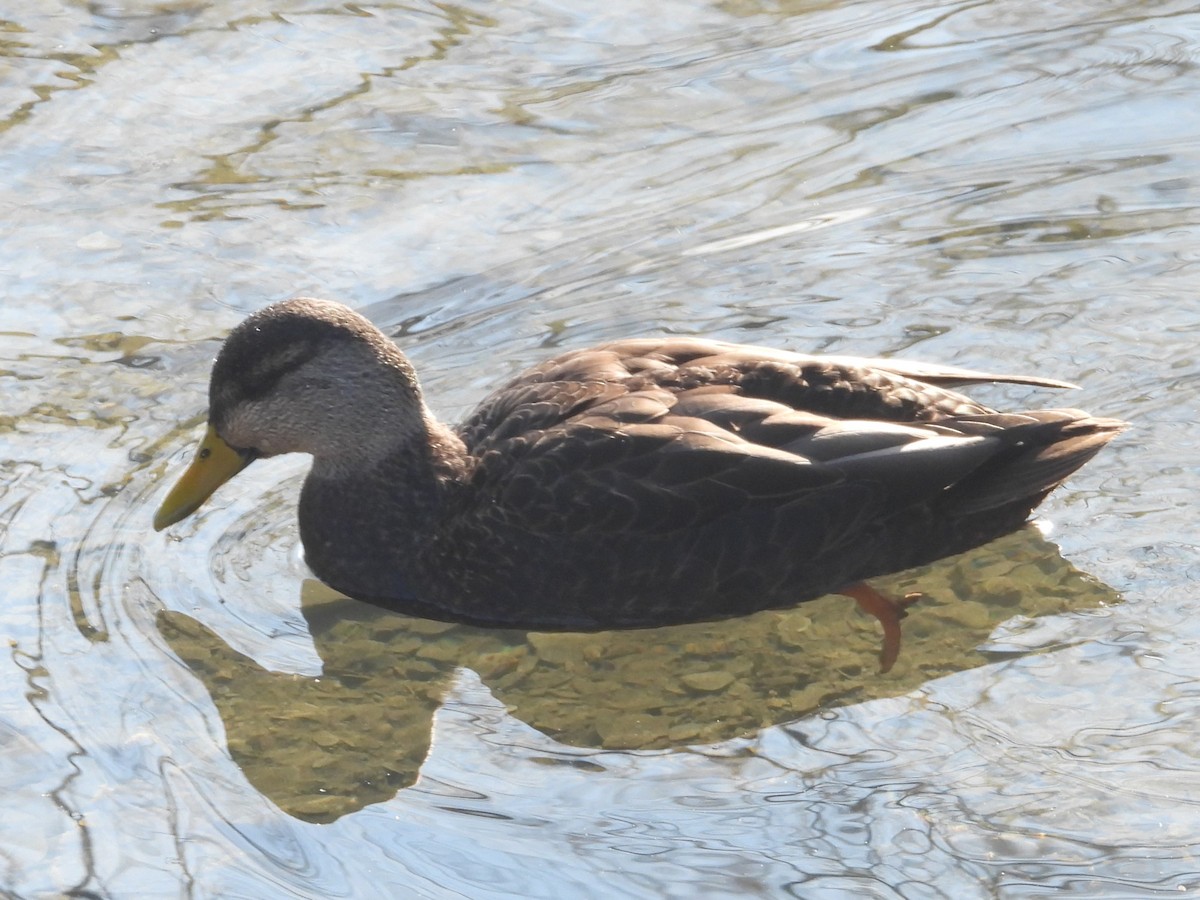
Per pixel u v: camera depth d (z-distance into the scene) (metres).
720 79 16.17
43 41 16.91
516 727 9.61
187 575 11.00
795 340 12.66
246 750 9.41
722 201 14.50
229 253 14.05
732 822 8.61
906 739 9.18
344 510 10.91
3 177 14.95
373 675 10.14
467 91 16.05
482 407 11.17
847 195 14.45
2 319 13.37
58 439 12.16
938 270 13.34
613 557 10.22
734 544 10.15
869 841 8.41
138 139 15.45
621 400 10.47
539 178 14.91
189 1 17.69
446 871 8.36
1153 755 8.81
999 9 17.23
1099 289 12.91
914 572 10.65
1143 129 14.90
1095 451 10.34
